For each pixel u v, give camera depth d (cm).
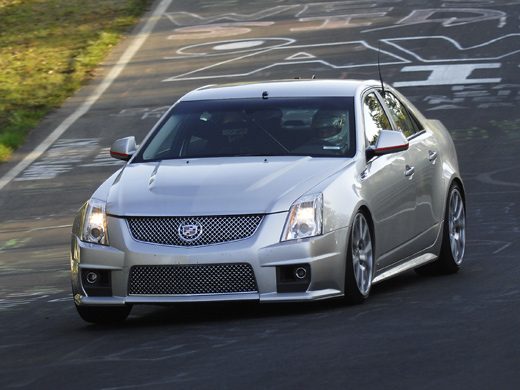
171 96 5700
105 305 2053
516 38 6600
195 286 2009
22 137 5006
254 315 2080
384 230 2234
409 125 2509
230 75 6125
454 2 7869
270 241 2003
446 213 2517
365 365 1588
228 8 8194
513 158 4122
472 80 5634
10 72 6419
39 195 4050
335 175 2122
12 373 1703
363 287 2142
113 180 2188
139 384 1556
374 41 6781
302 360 1639
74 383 1597
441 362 1586
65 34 7406
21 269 2948
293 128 2270
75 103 5659
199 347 1788
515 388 1438
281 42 6938
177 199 2048
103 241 2064
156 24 7706
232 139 2266
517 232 2991
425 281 2430
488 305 2027
